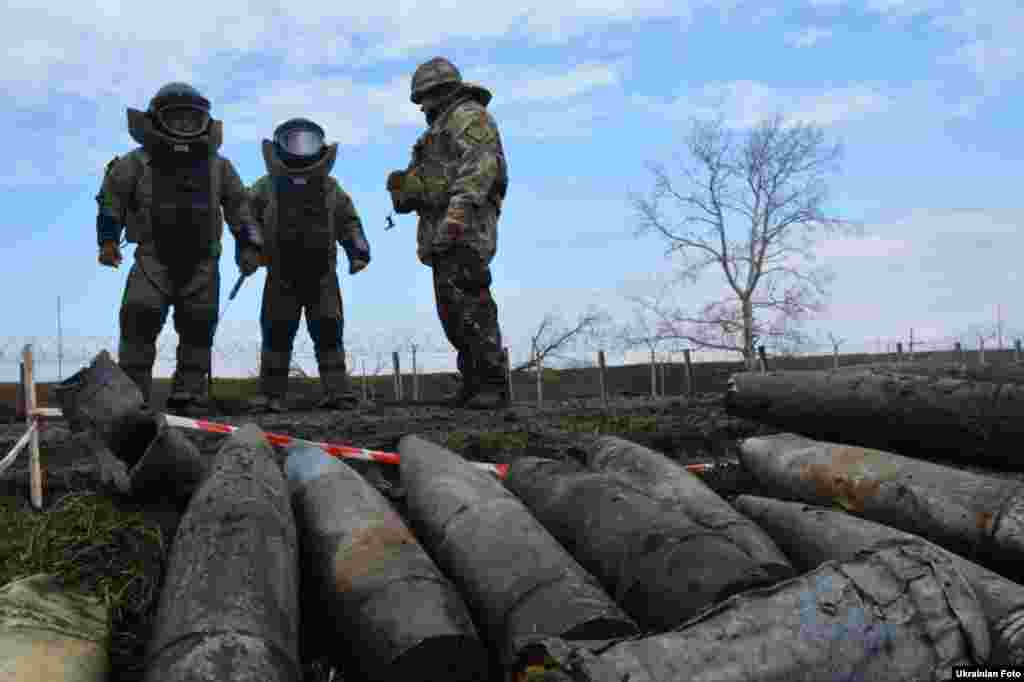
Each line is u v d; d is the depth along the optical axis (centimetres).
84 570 455
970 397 643
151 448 516
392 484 655
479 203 819
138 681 382
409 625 384
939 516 537
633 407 982
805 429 770
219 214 828
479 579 444
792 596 379
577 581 425
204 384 845
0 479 579
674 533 453
